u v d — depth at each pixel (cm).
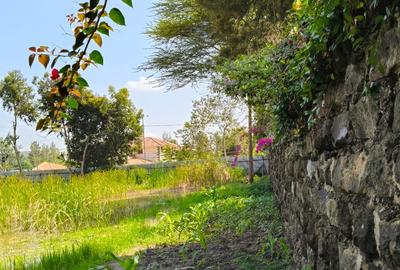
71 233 786
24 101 2758
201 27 1644
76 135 2550
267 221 586
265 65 415
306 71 249
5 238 759
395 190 150
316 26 208
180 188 1459
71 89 177
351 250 200
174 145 2616
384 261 160
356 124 189
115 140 2662
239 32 1202
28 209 855
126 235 683
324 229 253
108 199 1100
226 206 757
